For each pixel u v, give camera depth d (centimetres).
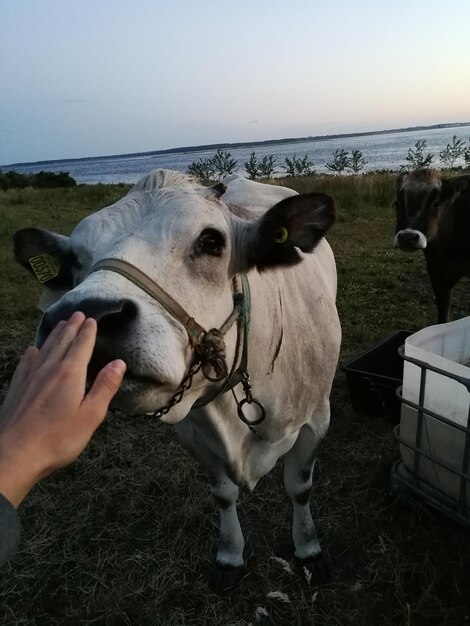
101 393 110
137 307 148
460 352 345
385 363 429
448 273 571
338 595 264
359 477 339
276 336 224
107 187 2314
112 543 301
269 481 340
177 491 334
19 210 1560
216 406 212
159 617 257
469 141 7875
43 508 326
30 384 107
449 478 281
